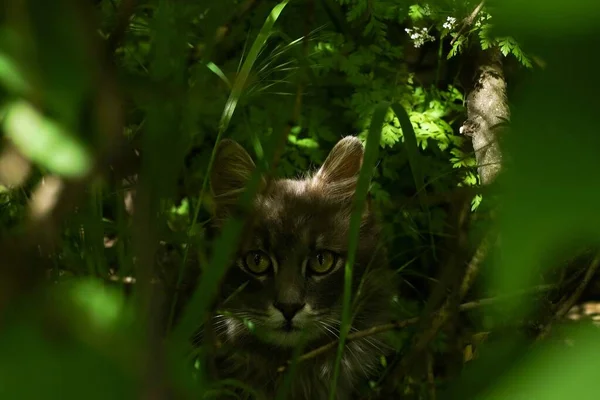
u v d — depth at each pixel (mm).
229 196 971
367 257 975
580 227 222
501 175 265
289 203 967
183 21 747
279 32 961
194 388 349
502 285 233
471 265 840
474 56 988
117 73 498
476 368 302
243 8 834
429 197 901
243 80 838
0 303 258
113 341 269
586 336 218
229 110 839
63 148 325
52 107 351
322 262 961
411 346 915
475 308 873
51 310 262
